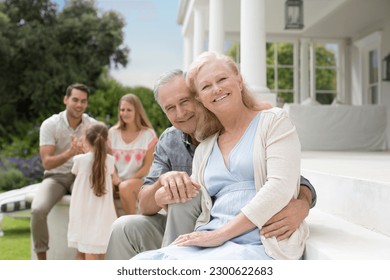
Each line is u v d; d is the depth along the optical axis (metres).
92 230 4.17
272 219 1.96
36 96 16.92
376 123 8.83
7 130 16.58
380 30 10.95
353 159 5.21
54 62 17.41
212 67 2.11
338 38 13.03
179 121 2.44
